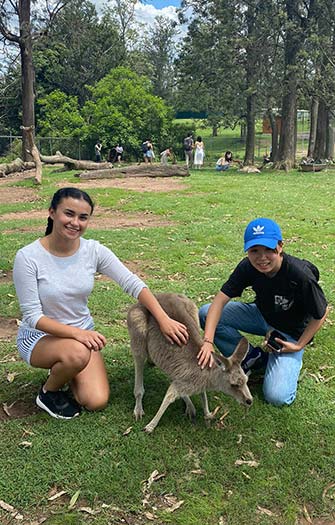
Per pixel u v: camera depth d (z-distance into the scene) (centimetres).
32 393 380
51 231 344
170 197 1287
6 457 308
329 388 389
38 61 3988
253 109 2591
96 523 262
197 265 692
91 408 349
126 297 567
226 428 337
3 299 570
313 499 279
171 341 327
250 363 387
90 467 299
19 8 2209
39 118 3950
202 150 2577
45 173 1991
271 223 342
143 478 291
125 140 3331
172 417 348
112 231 898
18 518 266
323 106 2733
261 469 300
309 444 322
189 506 273
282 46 2430
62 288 342
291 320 369
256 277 360
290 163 2406
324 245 801
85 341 331
